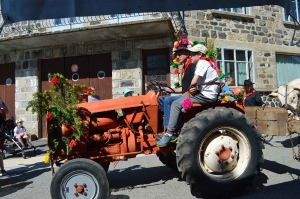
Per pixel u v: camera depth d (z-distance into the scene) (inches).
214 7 135.6
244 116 158.7
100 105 167.2
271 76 468.8
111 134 167.0
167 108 166.2
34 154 335.6
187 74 173.0
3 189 203.2
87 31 382.6
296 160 226.7
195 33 416.8
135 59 413.1
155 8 134.3
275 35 476.1
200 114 155.9
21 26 436.5
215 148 155.4
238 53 448.8
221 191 152.5
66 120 152.3
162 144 156.9
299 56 509.4
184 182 189.8
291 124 174.9
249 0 134.6
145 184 189.6
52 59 455.2
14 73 475.8
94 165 148.9
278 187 169.5
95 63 437.7
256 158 156.8
